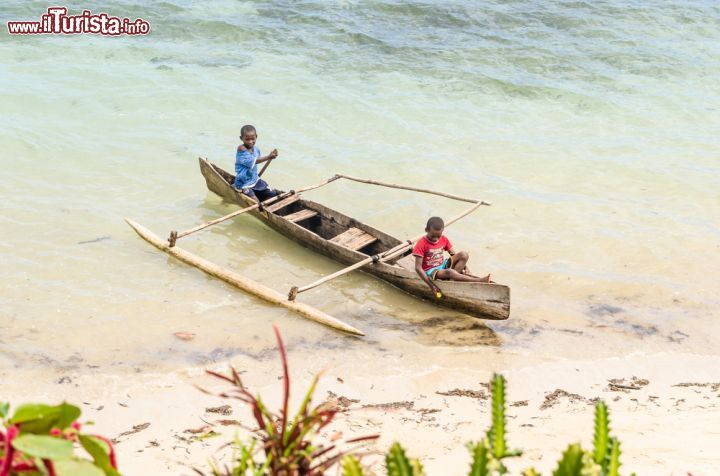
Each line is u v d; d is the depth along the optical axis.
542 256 27.47
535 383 20.39
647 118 39.53
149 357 20.89
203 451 16.48
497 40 48.28
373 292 25.39
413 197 31.38
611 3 54.56
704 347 22.50
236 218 29.73
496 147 35.91
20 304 23.02
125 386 19.52
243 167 29.44
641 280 26.09
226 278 24.97
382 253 25.72
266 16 50.22
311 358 21.28
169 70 42.00
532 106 40.47
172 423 17.91
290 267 26.77
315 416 6.96
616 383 20.45
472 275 25.08
